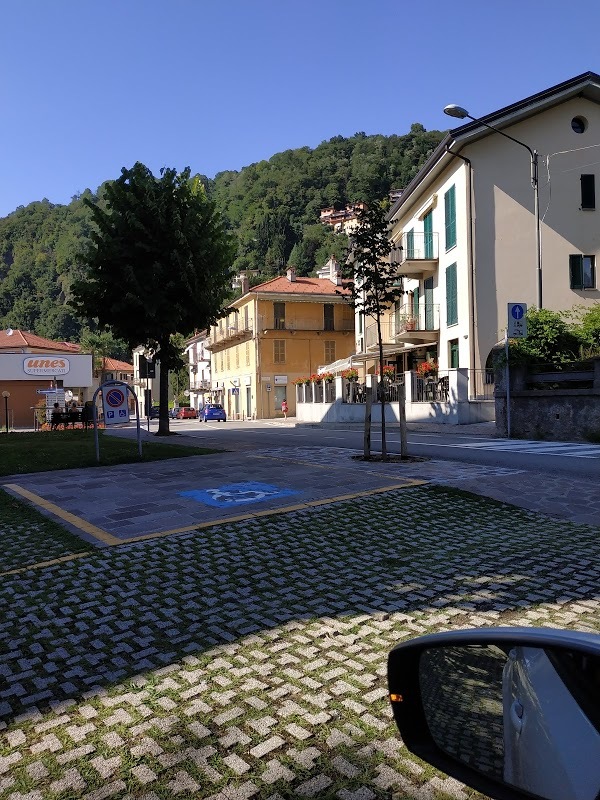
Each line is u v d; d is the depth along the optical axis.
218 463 11.74
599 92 25.38
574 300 25.86
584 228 25.95
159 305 17.78
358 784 2.52
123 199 18.11
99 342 82.19
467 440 17.19
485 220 25.30
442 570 5.28
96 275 18.27
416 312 31.38
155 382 88.12
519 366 17.56
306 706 3.15
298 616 4.34
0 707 3.24
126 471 11.23
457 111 19.08
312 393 33.69
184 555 5.77
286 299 48.81
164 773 2.63
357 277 11.27
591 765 1.28
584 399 15.76
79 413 29.62
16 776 2.64
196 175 19.44
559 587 4.80
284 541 6.18
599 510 7.44
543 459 12.00
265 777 2.58
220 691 3.33
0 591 5.01
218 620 4.31
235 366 54.84
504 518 7.10
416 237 31.28
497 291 25.28
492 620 4.19
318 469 10.39
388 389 26.91
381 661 3.63
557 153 25.73
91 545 6.14
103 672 3.60
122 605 4.63
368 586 4.92
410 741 1.81
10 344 49.47
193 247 18.28
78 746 2.85
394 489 8.44
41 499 8.73
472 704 1.63
